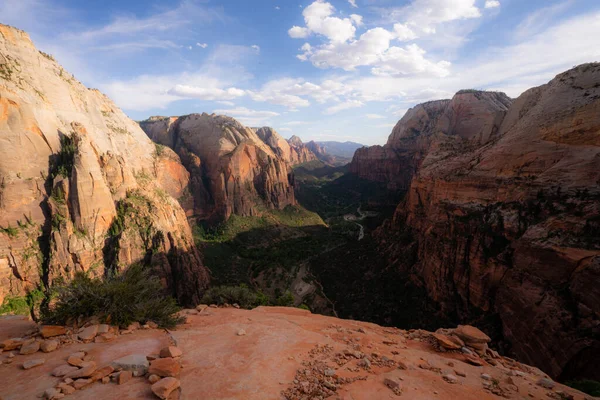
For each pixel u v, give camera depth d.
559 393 7.91
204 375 6.88
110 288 10.37
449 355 10.55
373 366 8.15
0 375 6.29
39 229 52.00
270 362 7.76
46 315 9.80
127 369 6.73
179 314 12.54
